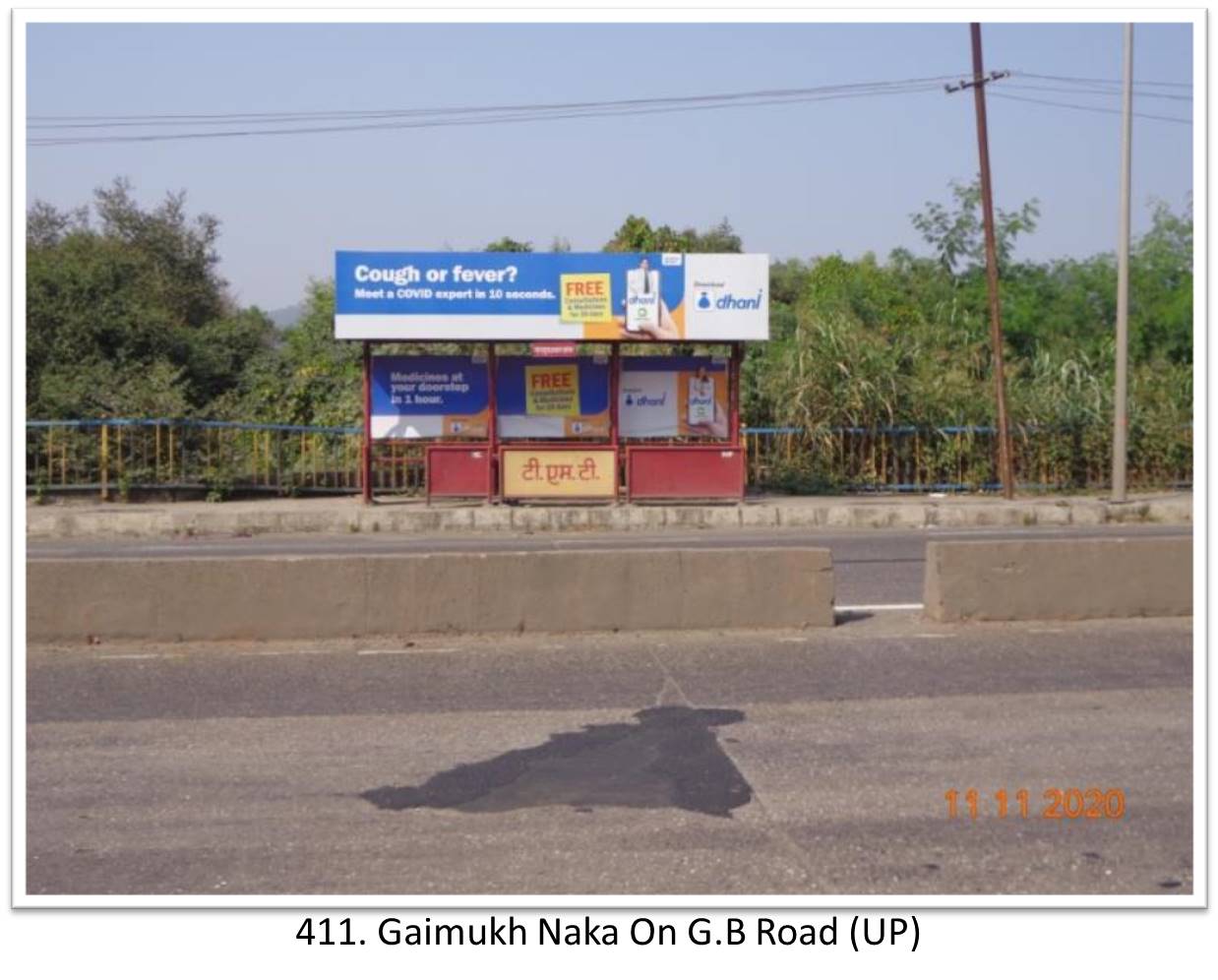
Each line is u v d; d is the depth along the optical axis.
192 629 11.27
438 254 23.22
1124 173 24.92
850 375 28.16
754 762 8.16
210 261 45.12
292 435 26.73
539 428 24.44
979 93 26.39
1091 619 11.96
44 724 9.05
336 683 10.02
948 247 40.44
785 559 11.78
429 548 19.39
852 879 6.43
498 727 8.91
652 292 23.39
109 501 25.16
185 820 7.28
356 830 7.11
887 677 10.10
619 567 11.62
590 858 6.70
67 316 31.25
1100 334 37.16
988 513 23.83
